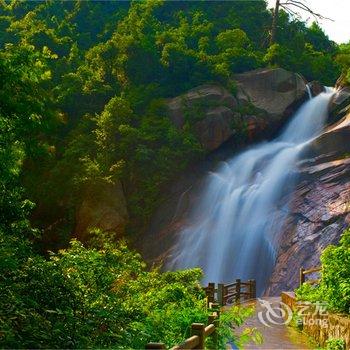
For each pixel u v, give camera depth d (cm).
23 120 1245
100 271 1057
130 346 788
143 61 5281
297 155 3916
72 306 874
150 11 6688
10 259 851
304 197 3422
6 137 1216
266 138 4591
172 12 7119
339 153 3781
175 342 852
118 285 1205
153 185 4159
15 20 7650
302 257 2969
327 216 3142
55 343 696
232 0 7081
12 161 1230
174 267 3475
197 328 685
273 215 3428
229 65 5203
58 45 6231
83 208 3953
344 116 4341
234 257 3400
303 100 4778
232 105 4597
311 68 5812
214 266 3422
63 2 7906
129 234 4012
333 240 2961
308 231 3127
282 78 4819
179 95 4903
